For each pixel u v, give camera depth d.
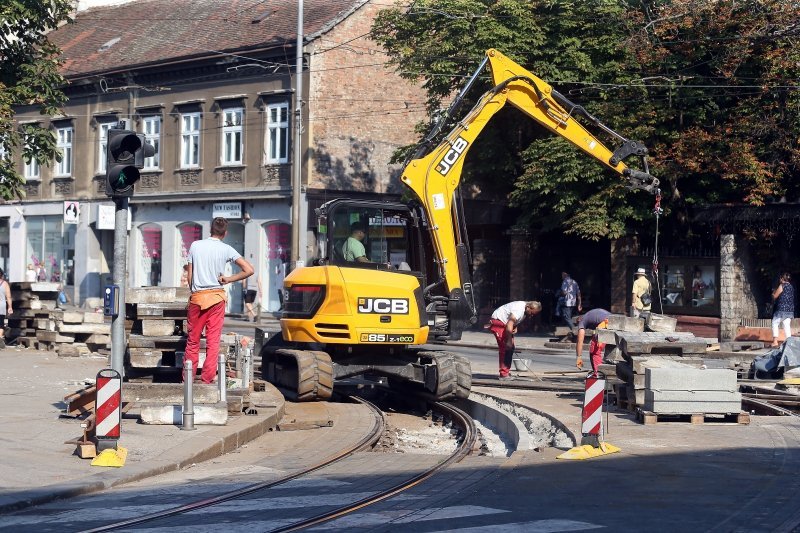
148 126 55.16
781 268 36.41
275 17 52.34
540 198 40.16
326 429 16.61
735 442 14.41
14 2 28.91
